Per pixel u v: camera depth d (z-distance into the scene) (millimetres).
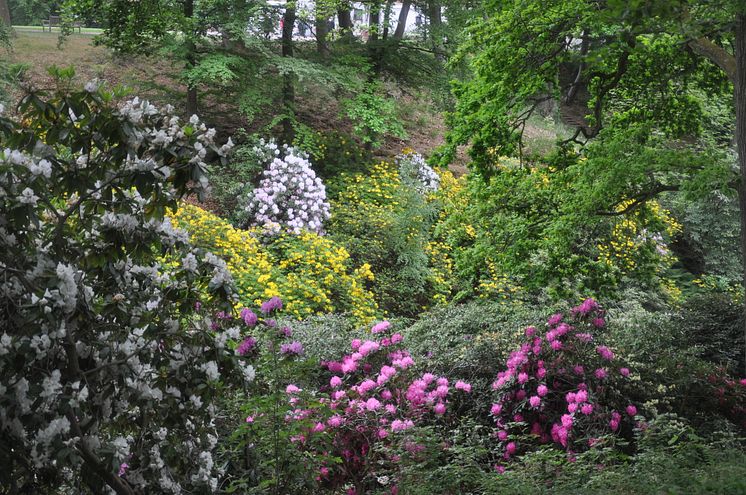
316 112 19422
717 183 6848
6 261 3207
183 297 3676
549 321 7176
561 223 7938
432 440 4969
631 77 9438
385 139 20031
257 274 10812
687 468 4594
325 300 10805
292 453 4520
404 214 14195
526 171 9219
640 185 8414
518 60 8688
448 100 17250
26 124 3385
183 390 3598
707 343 9422
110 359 3430
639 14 4191
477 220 9297
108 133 3314
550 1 7930
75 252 3473
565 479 4711
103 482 3555
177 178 3463
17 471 3258
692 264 17000
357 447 5609
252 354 4949
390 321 9555
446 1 16844
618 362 6801
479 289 13383
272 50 16750
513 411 6465
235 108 17656
